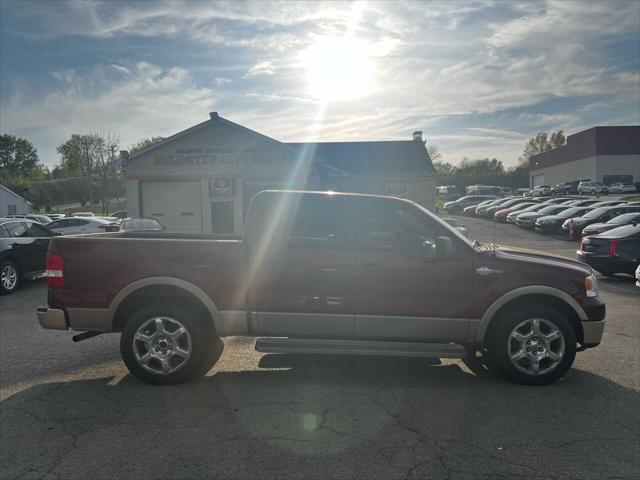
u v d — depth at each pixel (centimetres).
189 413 401
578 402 425
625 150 6247
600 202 2992
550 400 429
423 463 322
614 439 356
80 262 468
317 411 405
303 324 468
